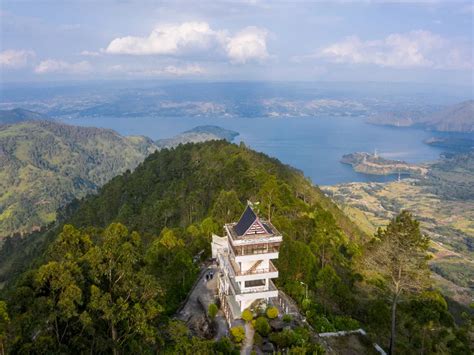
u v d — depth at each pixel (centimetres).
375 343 4888
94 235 5619
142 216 11056
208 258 6950
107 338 3553
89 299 3462
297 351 3897
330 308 5491
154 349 4041
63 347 3119
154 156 18350
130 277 3788
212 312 4975
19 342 2914
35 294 3200
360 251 7956
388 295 6322
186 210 10238
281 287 5819
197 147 16588
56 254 3959
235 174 11231
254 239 4919
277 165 14775
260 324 4594
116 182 16312
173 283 5506
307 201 11831
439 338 5200
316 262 6138
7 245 18988
